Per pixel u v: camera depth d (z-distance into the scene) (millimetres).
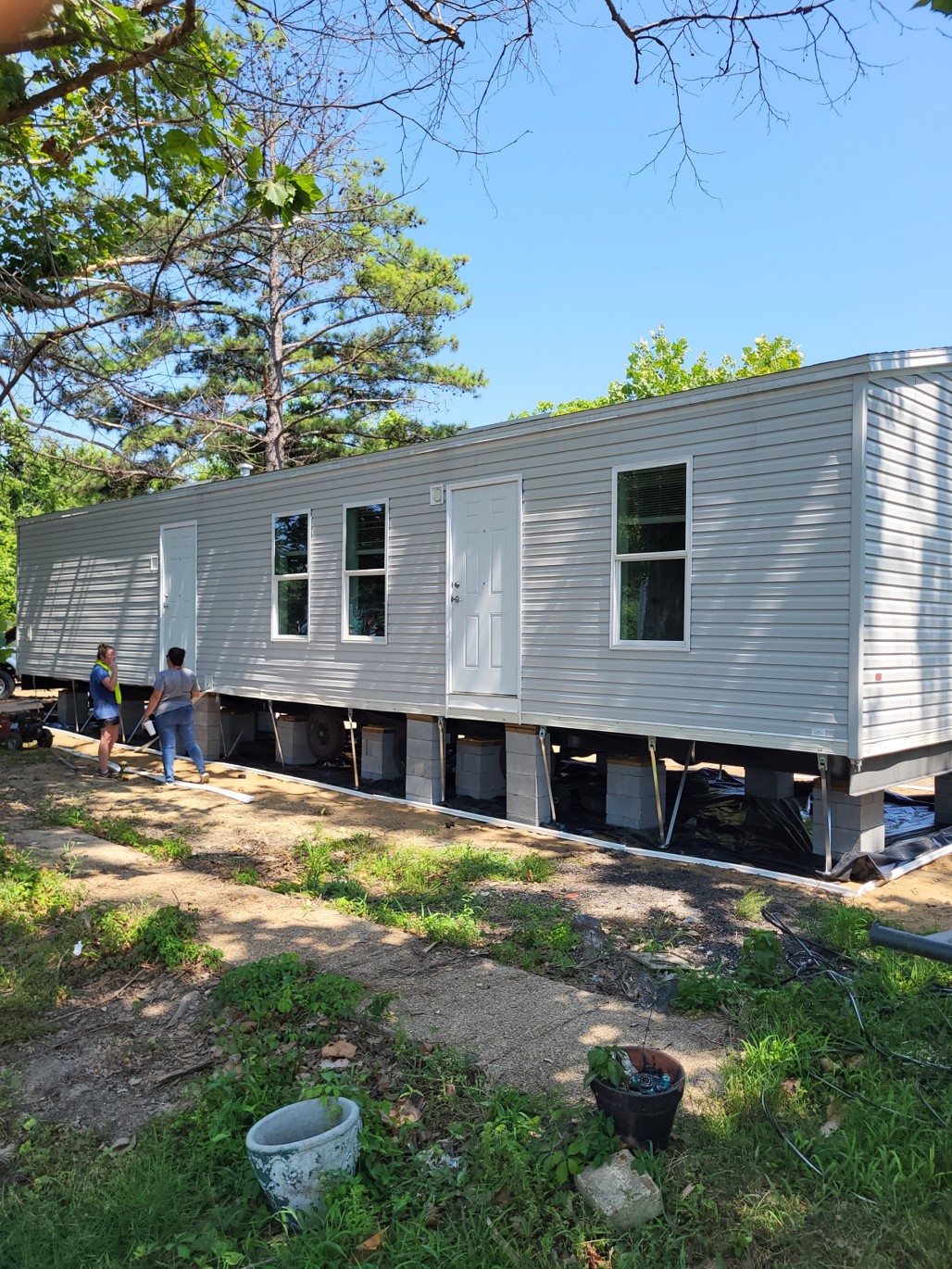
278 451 20375
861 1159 3059
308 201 5008
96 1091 3785
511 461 8875
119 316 7816
